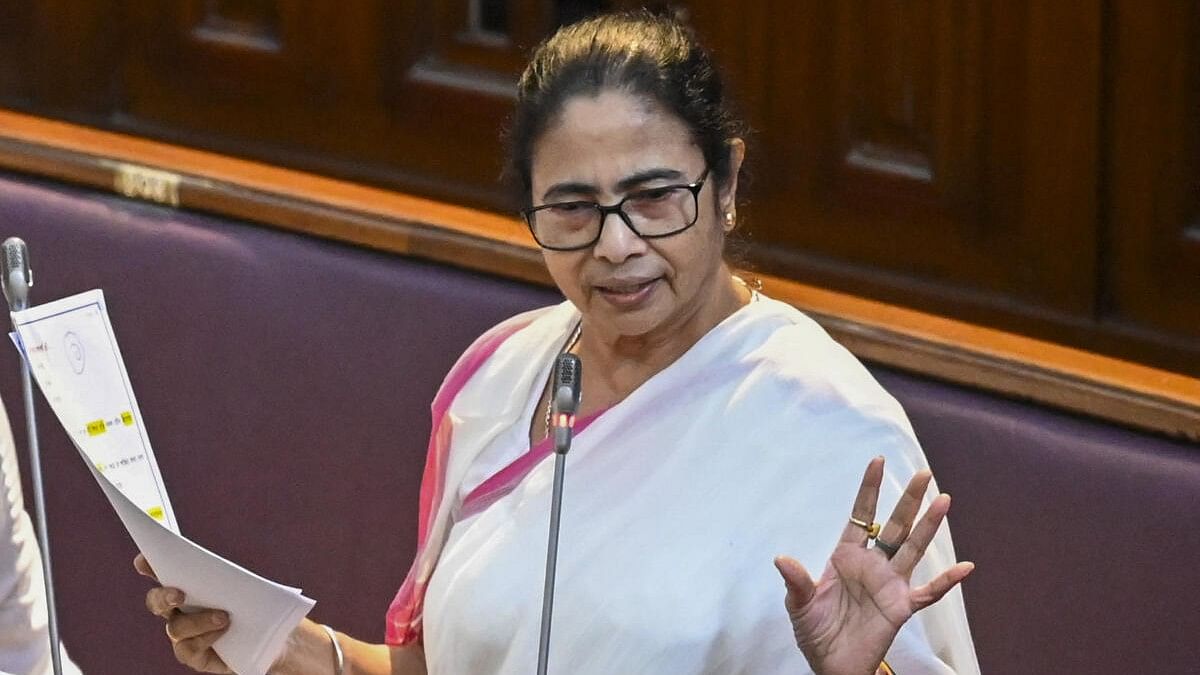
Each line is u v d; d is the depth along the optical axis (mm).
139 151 10320
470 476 7246
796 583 5449
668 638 6426
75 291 10156
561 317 7426
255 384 9812
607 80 6250
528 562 6773
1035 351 8109
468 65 10531
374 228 9547
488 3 10406
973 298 9438
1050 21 8938
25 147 10406
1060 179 9086
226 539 9969
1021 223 9242
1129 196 8961
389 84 10742
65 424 6078
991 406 8039
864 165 9555
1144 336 9078
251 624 6660
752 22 9648
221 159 10281
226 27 11156
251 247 9828
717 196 6426
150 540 6254
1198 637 7520
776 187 9781
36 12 11602
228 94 11227
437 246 9367
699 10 9766
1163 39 8703
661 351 6848
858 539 5578
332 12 10781
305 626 7418
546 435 7176
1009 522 7902
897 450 6516
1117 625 7676
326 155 11031
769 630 6363
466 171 10648
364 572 9703
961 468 8016
